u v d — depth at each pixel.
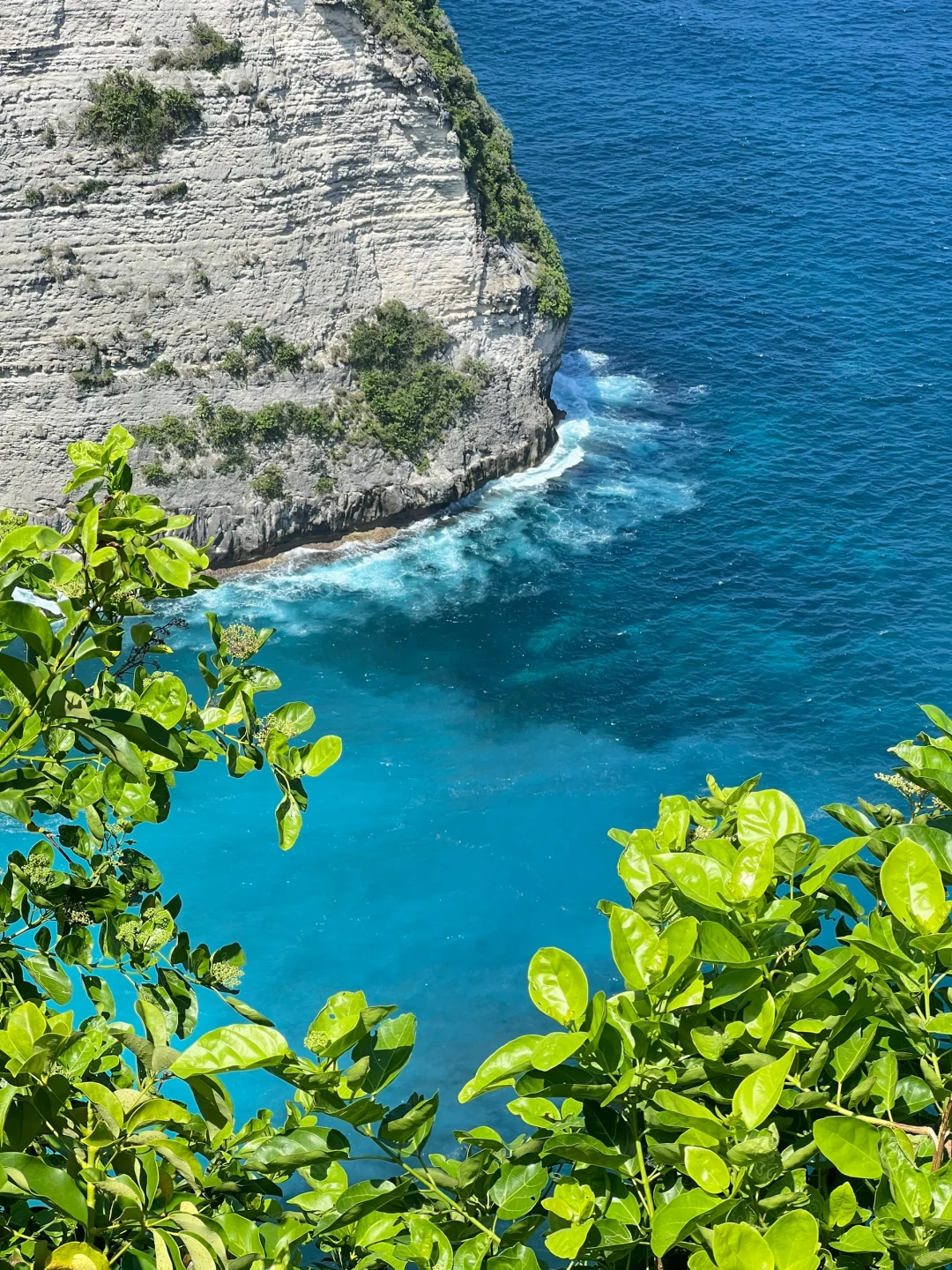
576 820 61.66
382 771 64.00
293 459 77.75
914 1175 8.68
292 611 74.12
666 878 10.06
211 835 59.78
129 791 11.95
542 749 65.69
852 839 9.21
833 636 71.94
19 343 73.44
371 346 78.75
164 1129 9.40
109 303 74.00
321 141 75.75
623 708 67.94
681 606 74.31
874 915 9.42
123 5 70.81
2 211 71.19
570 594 75.19
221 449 76.56
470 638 72.50
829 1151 8.69
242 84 72.94
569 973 9.02
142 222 73.44
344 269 78.31
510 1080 9.62
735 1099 8.45
